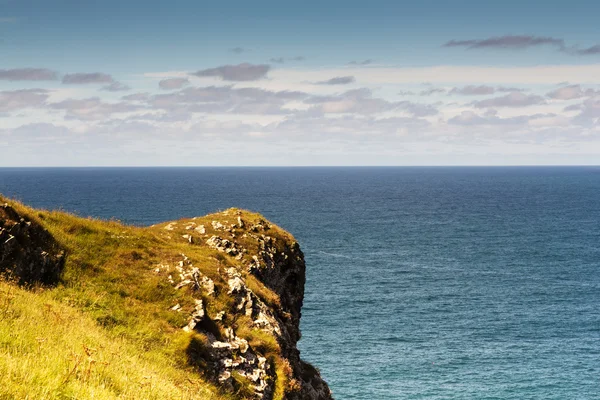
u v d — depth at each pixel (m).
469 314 96.31
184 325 24.50
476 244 173.88
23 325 16.77
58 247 25.52
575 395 64.38
